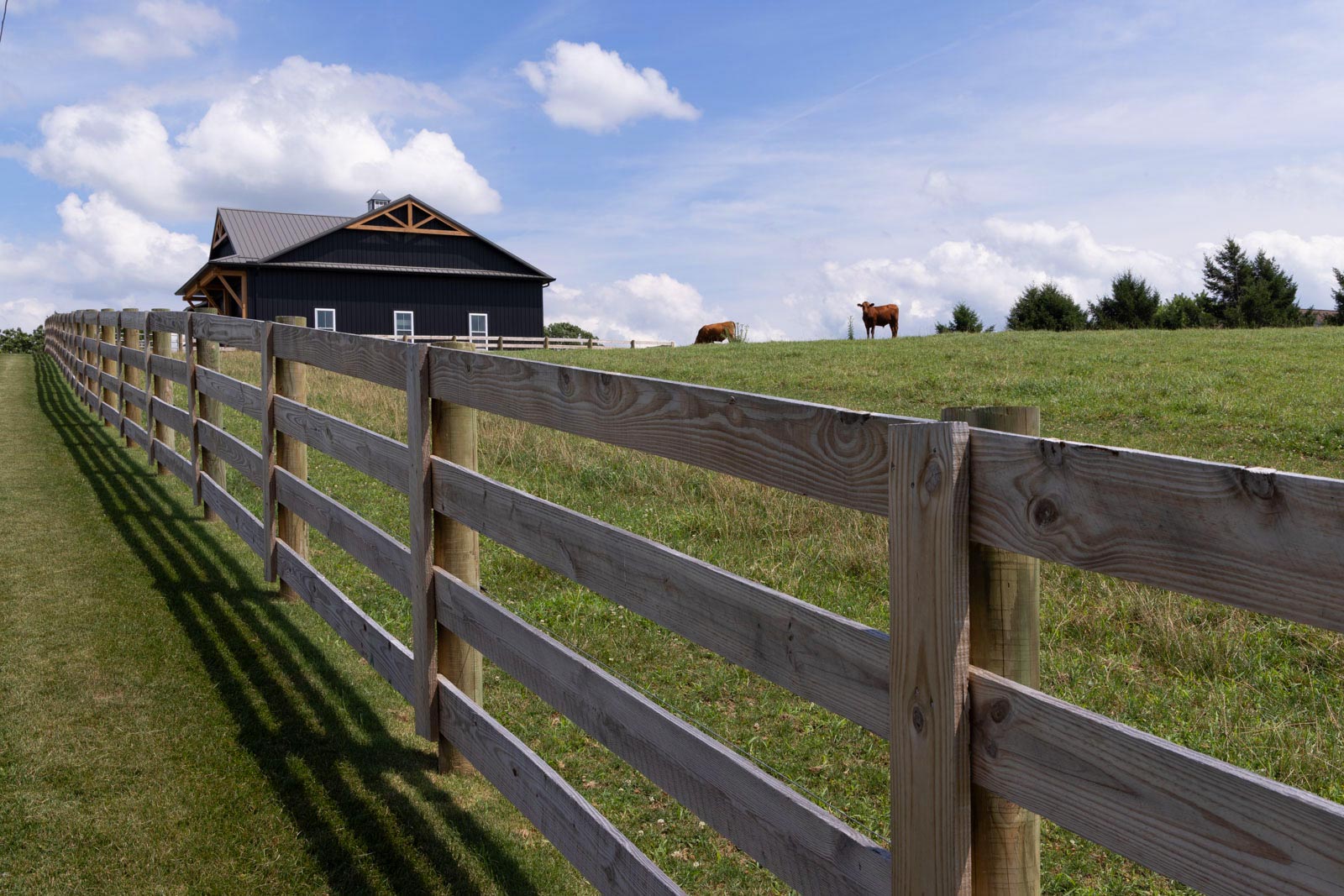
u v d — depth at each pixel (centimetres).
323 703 377
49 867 262
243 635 444
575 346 3569
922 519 141
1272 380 1327
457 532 318
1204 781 106
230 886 258
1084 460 121
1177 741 357
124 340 996
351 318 3316
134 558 558
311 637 447
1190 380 1338
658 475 814
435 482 318
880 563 562
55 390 1527
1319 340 1903
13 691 374
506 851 284
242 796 304
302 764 327
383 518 686
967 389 1408
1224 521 107
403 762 335
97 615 462
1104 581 537
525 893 263
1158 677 426
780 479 178
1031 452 128
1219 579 107
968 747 138
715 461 195
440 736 327
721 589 193
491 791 322
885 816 311
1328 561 96
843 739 366
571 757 354
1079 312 4409
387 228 3350
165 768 319
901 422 146
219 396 600
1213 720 370
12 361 2341
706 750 197
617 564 229
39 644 423
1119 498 117
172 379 738
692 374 1764
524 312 3641
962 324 4838
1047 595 524
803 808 170
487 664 445
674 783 209
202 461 669
